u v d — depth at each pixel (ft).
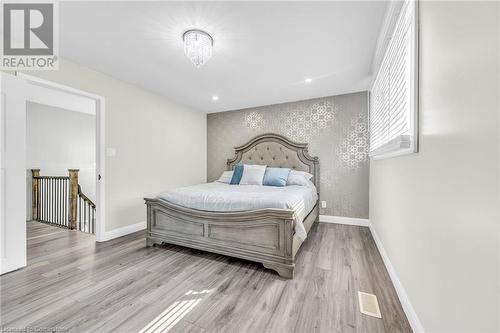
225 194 7.77
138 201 10.66
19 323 4.32
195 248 7.70
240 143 14.49
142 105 10.84
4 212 6.29
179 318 4.50
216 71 8.80
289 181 11.19
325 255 7.59
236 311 4.71
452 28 2.95
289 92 11.23
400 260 5.20
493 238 2.15
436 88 3.43
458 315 2.75
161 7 5.24
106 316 4.54
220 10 5.34
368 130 10.93
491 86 2.19
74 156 15.93
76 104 13.74
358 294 5.31
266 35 6.36
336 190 11.71
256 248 6.64
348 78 9.46
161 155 11.96
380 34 6.23
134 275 6.26
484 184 2.30
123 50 7.24
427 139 3.75
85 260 7.26
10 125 6.40
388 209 6.54
